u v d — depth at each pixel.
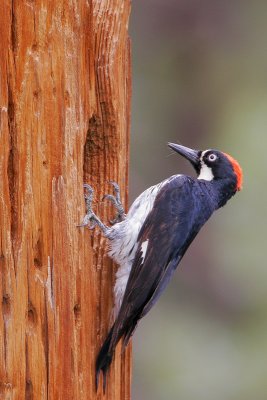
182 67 22.34
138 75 22.22
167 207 12.12
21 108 10.02
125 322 11.19
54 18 10.39
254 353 20.16
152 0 22.36
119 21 11.45
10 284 9.88
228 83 22.19
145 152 21.66
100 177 11.73
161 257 11.78
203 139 21.78
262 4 22.52
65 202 10.55
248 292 20.62
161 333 20.64
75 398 10.72
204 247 21.23
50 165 10.36
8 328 9.87
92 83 11.20
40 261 10.25
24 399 10.08
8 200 9.86
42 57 10.26
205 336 20.58
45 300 10.25
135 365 19.88
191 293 21.41
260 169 20.31
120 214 11.77
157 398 19.42
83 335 10.84
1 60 9.83
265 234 20.20
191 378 19.64
